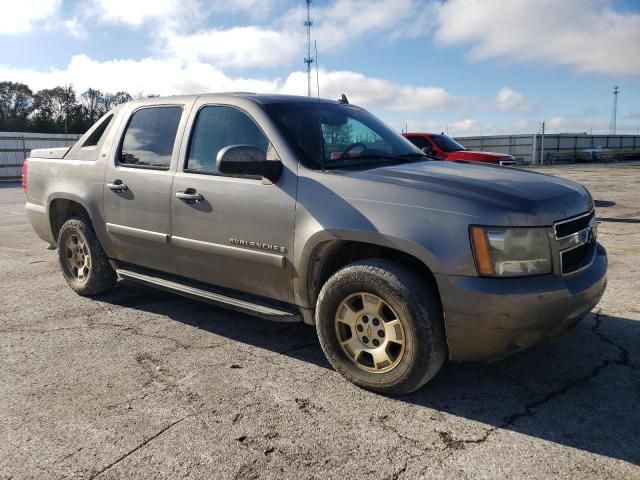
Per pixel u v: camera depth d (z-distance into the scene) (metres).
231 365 3.72
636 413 3.07
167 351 3.97
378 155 3.96
